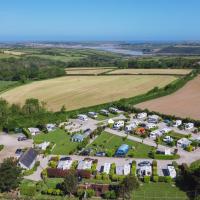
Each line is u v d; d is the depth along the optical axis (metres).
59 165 104.25
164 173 99.50
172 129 143.38
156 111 167.25
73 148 122.75
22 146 125.81
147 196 86.19
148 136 133.50
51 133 141.50
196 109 169.38
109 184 91.44
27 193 87.88
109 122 149.62
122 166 102.38
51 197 86.94
